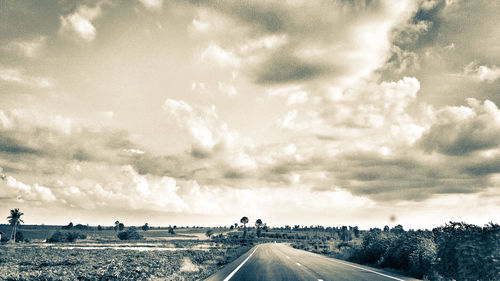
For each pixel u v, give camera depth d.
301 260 21.41
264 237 166.50
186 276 13.21
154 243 78.94
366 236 23.78
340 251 34.03
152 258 23.91
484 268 10.64
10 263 24.36
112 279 13.15
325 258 23.58
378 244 20.94
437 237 14.63
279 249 42.66
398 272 14.05
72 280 13.65
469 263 11.09
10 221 107.50
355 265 17.38
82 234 112.62
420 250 13.76
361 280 11.02
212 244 67.88
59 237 94.88
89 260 26.02
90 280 13.34
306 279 11.41
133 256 28.23
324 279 11.34
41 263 24.56
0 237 103.31
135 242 88.38
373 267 17.16
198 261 21.17
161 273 14.13
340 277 11.91
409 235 17.06
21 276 14.79
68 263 24.56
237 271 14.46
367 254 21.59
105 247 58.12
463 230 12.51
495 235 11.23
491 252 10.78
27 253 37.75
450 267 11.84
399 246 16.84
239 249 37.97
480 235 11.71
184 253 30.22
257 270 14.76
